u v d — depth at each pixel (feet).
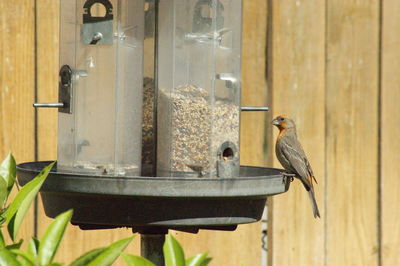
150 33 28.99
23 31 33.65
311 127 37.06
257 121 36.50
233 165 29.01
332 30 37.24
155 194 24.43
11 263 16.67
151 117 29.07
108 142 28.12
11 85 33.53
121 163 28.17
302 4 36.78
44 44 33.94
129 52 28.19
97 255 17.08
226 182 24.97
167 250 18.89
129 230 35.42
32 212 34.01
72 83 28.17
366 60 37.60
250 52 36.17
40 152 34.04
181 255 18.88
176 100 28.53
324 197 37.47
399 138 37.96
